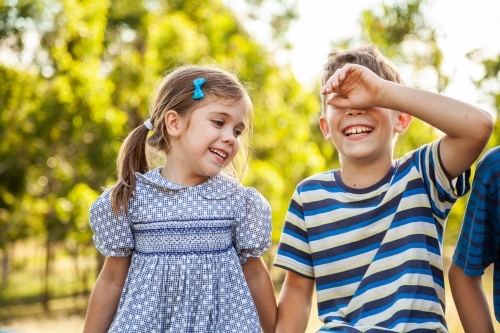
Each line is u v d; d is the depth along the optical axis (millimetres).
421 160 2789
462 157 2633
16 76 14695
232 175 3176
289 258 3018
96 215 2932
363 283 2801
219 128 2887
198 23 16688
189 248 2854
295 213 3037
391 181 2836
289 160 15805
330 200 2943
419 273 2701
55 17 14109
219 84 2893
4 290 22594
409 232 2754
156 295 2809
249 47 15711
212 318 2812
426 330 2645
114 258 2943
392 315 2686
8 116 14836
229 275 2887
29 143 15164
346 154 2828
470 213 2793
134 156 3021
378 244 2816
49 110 14234
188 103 2900
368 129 2795
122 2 17594
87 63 14398
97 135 15383
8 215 16703
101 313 2945
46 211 16312
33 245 24203
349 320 2812
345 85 2709
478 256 2756
